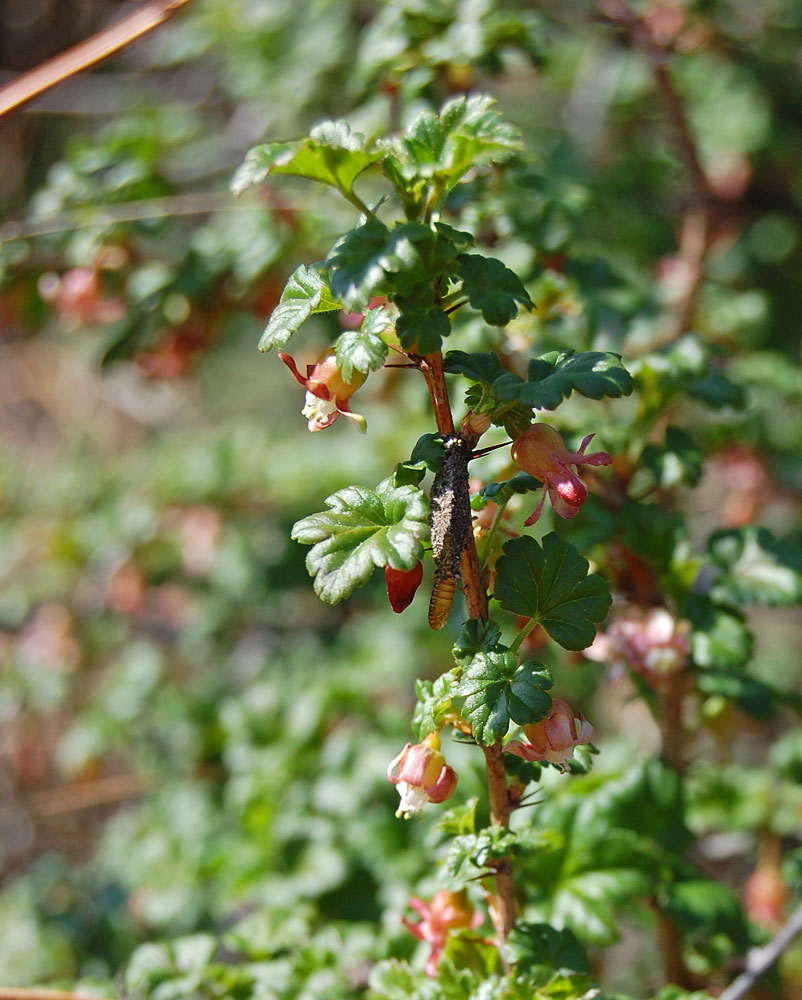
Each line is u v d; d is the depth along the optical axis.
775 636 1.05
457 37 0.44
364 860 0.48
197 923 0.60
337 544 0.31
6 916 0.69
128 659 0.74
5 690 0.76
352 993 0.40
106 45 0.39
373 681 0.67
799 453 0.65
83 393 0.98
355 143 0.31
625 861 0.39
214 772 0.64
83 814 0.86
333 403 0.32
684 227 0.71
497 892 0.35
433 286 0.31
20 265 0.49
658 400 0.41
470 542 0.32
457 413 0.40
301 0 0.67
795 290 0.78
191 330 0.51
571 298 0.44
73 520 0.78
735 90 0.73
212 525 0.74
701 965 0.41
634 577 0.41
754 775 0.52
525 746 0.32
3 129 0.88
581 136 0.76
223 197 0.52
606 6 0.57
